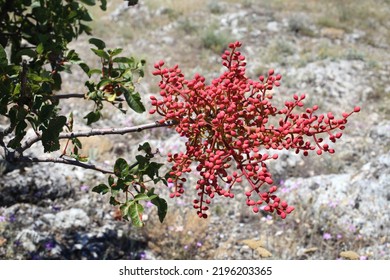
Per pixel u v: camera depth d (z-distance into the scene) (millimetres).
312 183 7906
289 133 2557
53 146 3010
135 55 13320
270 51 14305
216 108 2629
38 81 3082
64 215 6570
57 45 3736
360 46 15883
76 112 10148
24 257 5801
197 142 2682
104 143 8656
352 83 13008
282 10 17969
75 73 12148
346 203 7469
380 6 20047
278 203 2461
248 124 2641
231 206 7715
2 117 8727
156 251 6516
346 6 19109
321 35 16141
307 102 11734
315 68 13492
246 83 2770
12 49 4438
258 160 2529
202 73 13000
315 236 7070
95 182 7465
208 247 6812
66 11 4328
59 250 6000
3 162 6844
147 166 3301
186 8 16875
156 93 11430
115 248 6375
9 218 6293
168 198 7586
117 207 6941
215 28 15617
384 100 12453
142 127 3014
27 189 6766
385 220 7234
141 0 17141
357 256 6383
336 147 9766
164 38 14797
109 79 3406
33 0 4289
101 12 16516
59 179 7086
